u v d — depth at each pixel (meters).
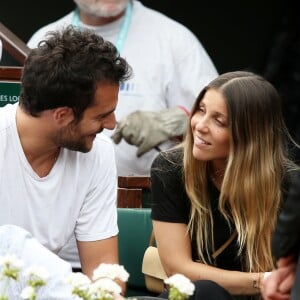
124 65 13.42
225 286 14.55
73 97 13.16
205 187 14.91
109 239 14.38
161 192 15.05
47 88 13.14
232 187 14.66
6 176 13.70
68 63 13.13
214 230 14.89
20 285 12.04
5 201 13.80
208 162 14.91
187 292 10.86
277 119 14.86
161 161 15.12
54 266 12.30
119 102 20.00
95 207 14.30
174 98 20.36
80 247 14.45
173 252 14.93
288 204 11.57
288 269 11.95
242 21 27.48
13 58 17.83
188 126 14.91
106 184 14.32
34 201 13.87
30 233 13.83
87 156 14.07
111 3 20.12
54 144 13.55
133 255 16.45
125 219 16.55
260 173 14.70
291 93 26.66
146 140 19.02
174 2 27.45
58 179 13.90
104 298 10.96
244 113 14.56
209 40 27.61
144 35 20.34
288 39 27.02
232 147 14.62
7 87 16.72
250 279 14.48
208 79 20.44
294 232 11.55
